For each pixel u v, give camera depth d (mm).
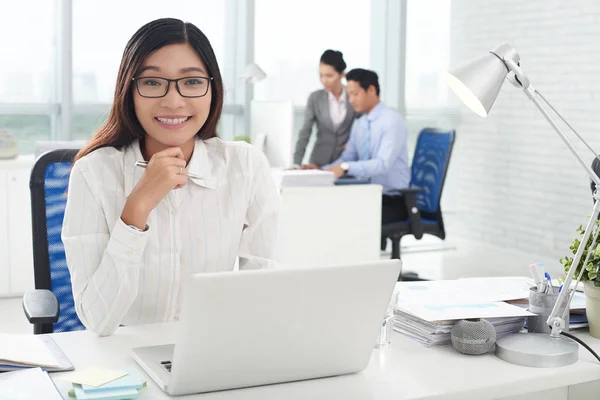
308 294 1218
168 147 1724
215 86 1728
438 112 6562
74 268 1610
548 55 5590
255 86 6094
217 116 1777
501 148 6066
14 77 5328
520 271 5402
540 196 5719
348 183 4449
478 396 1318
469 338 1474
